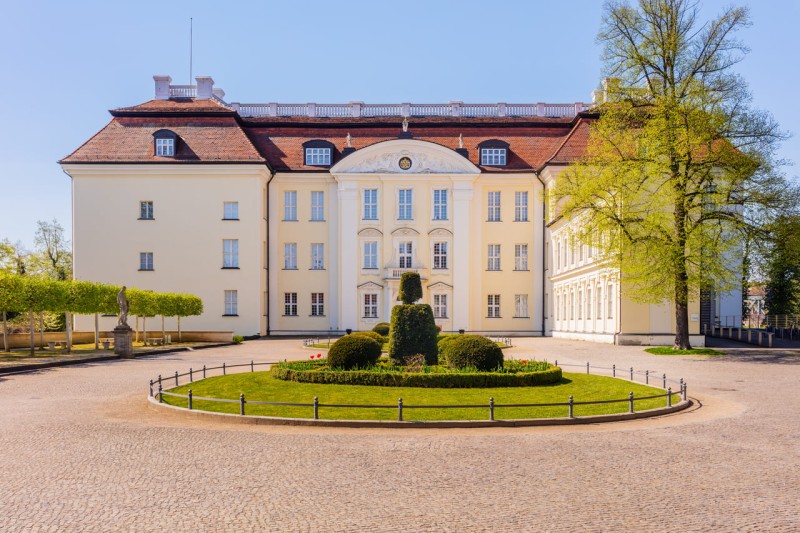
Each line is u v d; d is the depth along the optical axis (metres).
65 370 31.59
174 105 67.50
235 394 22.09
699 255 38.03
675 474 12.56
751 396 23.06
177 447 14.84
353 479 12.17
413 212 66.19
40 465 13.18
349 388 22.92
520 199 67.12
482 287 66.88
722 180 40.41
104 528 9.64
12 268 74.69
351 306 65.94
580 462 13.48
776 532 9.55
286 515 10.19
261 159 62.62
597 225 40.00
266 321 65.81
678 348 40.25
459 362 25.78
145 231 63.34
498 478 12.25
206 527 9.67
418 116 70.88
